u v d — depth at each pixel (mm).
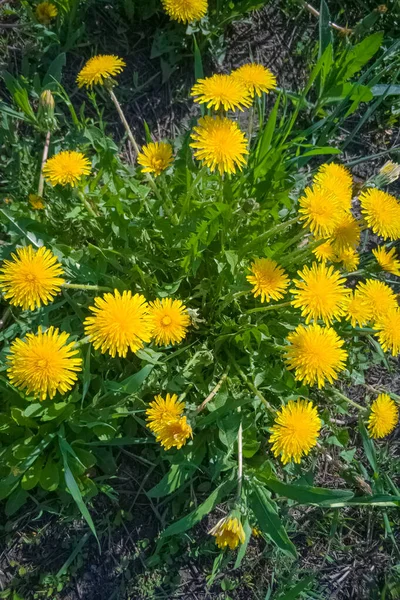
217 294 346
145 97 435
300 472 376
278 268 303
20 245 349
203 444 352
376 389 427
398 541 409
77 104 419
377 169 471
